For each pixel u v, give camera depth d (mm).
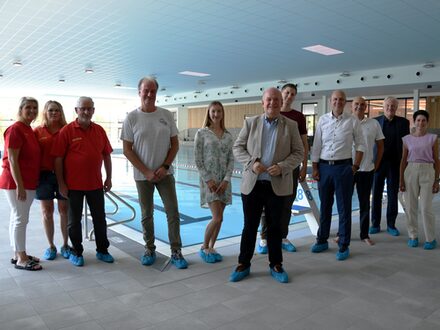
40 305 2469
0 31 8141
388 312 2404
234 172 12133
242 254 2994
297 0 6047
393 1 6016
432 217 3764
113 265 3258
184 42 8969
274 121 2920
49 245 3686
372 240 4098
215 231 3422
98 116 27203
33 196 3172
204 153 3328
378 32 7840
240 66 12109
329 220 3691
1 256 3434
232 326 2219
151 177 3131
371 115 15805
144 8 6539
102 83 16906
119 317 2316
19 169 2992
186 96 20875
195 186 9602
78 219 3217
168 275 3033
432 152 3781
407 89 13047
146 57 10844
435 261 3408
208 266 3264
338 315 2363
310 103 17766
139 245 3887
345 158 3506
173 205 3285
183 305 2492
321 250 3693
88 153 3178
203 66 12188
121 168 13680
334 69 12383
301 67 12094
